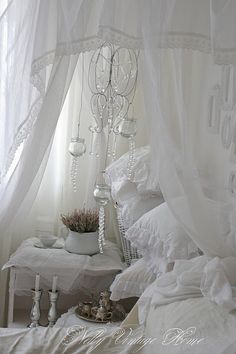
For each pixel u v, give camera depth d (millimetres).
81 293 2684
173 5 1496
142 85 1646
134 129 1898
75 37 1523
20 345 1508
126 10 1493
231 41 1473
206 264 1729
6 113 1743
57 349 1497
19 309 2705
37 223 2846
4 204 1801
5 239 2352
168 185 1751
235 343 1293
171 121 1638
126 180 2406
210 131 1614
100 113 1962
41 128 1660
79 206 2900
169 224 1991
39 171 1852
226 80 1536
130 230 2164
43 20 1556
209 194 1734
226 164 1616
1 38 1743
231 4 1468
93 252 2574
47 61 1568
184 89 1586
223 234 1761
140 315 1766
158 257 2047
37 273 2428
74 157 2201
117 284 2113
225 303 1512
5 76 1749
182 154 1646
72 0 1507
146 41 1500
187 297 1658
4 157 1751
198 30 1519
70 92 2760
